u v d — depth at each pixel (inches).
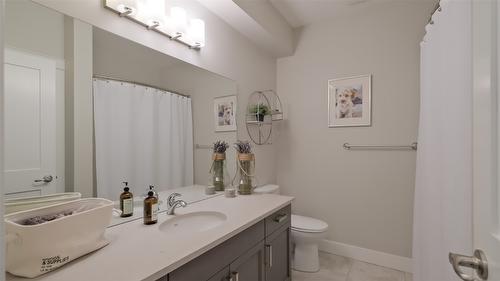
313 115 102.5
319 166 101.2
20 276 29.1
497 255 19.7
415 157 83.5
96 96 48.2
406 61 84.8
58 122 42.6
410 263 83.8
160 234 43.1
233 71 83.5
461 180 40.8
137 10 53.0
